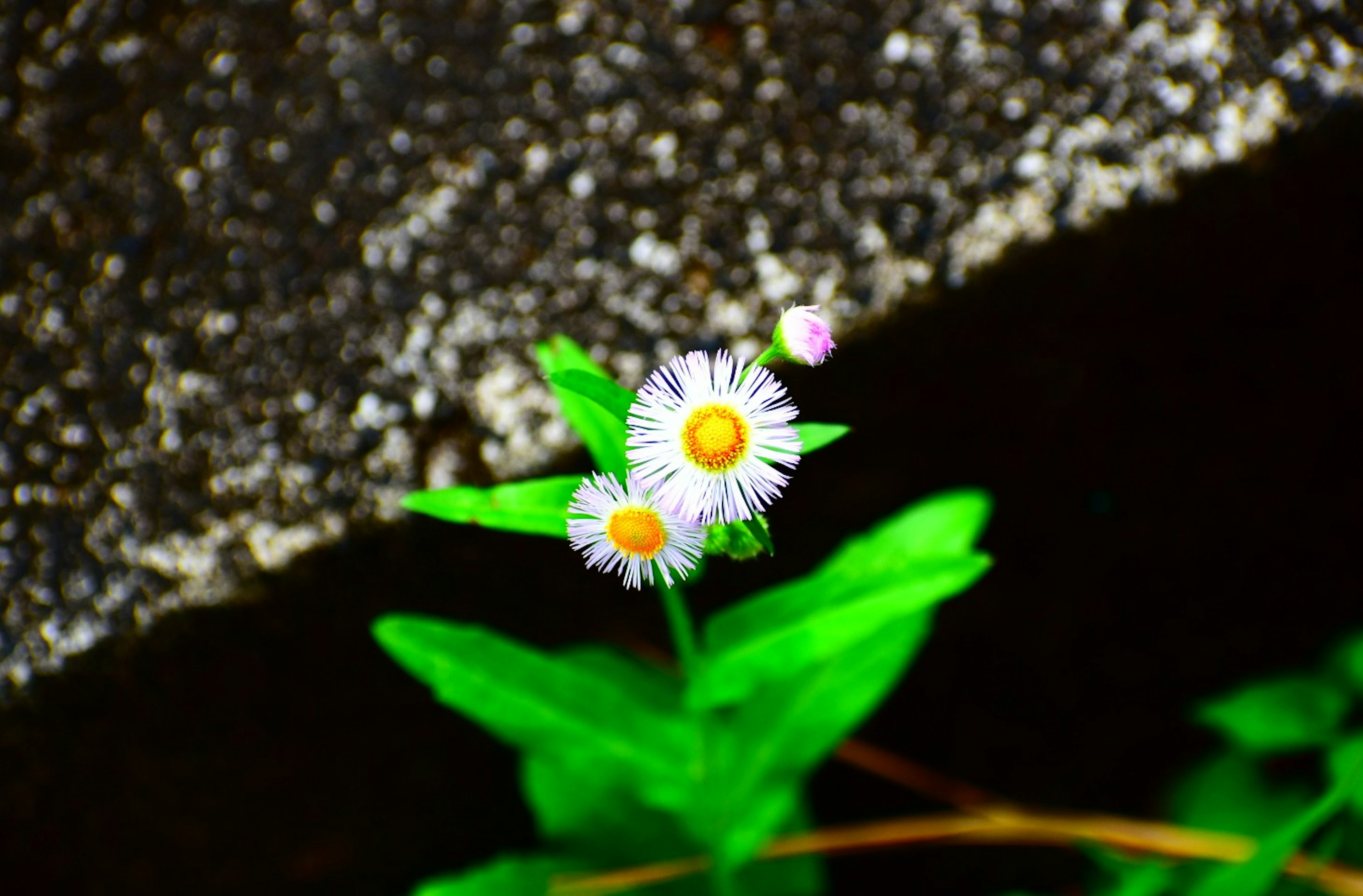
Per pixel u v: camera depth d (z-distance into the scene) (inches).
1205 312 21.2
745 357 20.3
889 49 21.0
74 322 20.8
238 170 21.2
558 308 20.6
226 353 20.6
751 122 20.9
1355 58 20.5
